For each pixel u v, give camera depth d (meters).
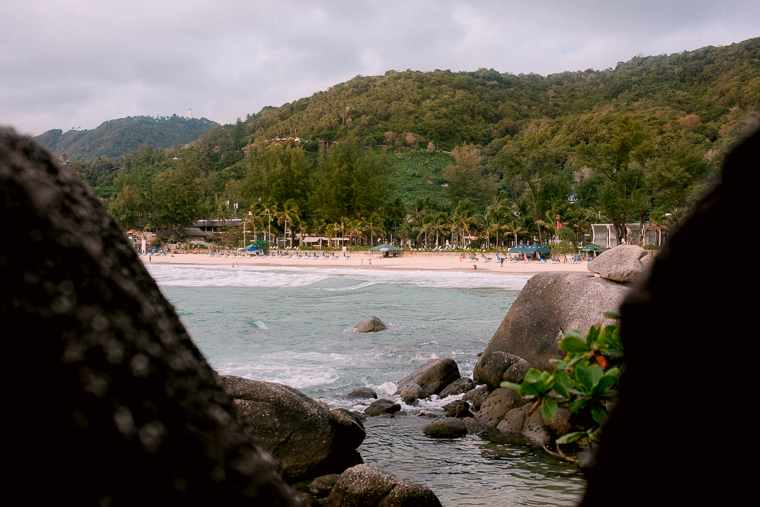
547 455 6.90
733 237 0.54
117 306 0.53
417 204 103.38
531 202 96.31
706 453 0.52
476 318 19.05
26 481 0.45
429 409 9.05
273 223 102.56
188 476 0.51
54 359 0.47
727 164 0.57
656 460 0.55
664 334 0.56
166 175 108.56
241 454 0.56
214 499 0.52
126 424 0.49
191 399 0.55
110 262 0.55
